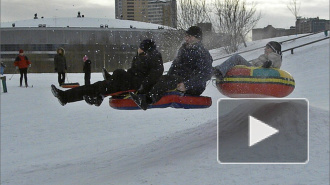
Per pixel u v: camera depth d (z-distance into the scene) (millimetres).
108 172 6844
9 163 8953
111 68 58094
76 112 15141
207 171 5680
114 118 13648
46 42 73312
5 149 10352
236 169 5680
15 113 15336
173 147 7637
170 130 11117
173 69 7930
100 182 6082
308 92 17578
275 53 8703
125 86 7488
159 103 7598
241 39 39562
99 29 68750
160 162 6504
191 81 7621
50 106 16750
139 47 7613
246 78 8273
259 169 5648
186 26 39625
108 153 8805
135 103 7656
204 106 7848
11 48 75250
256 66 8836
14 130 12438
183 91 7613
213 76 8617
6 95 20312
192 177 5539
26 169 8219
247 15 40375
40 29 73625
